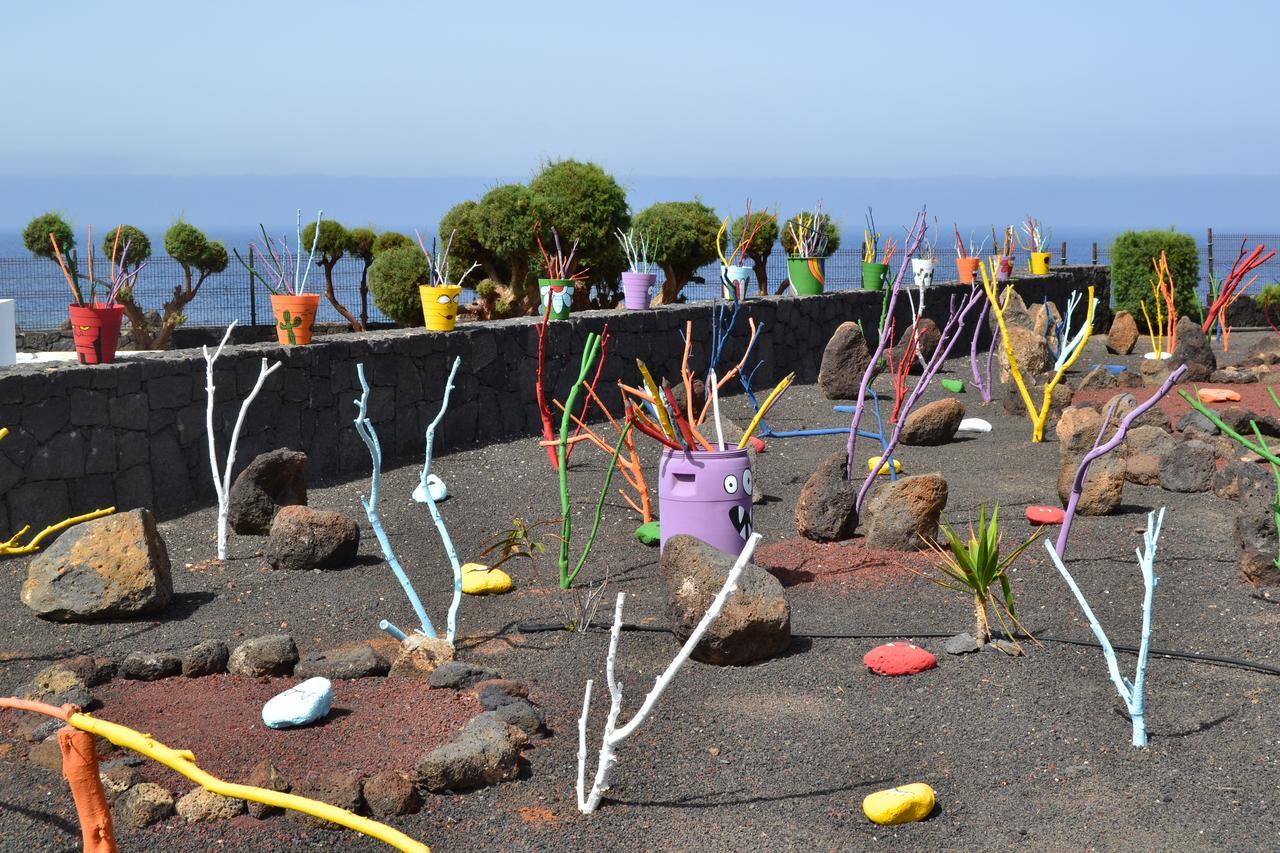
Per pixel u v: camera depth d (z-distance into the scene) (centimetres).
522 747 446
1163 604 594
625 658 545
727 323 1363
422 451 1021
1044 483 882
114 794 401
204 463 852
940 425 1045
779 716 476
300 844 379
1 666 532
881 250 1711
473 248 1808
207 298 2077
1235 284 1311
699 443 701
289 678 516
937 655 536
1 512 723
